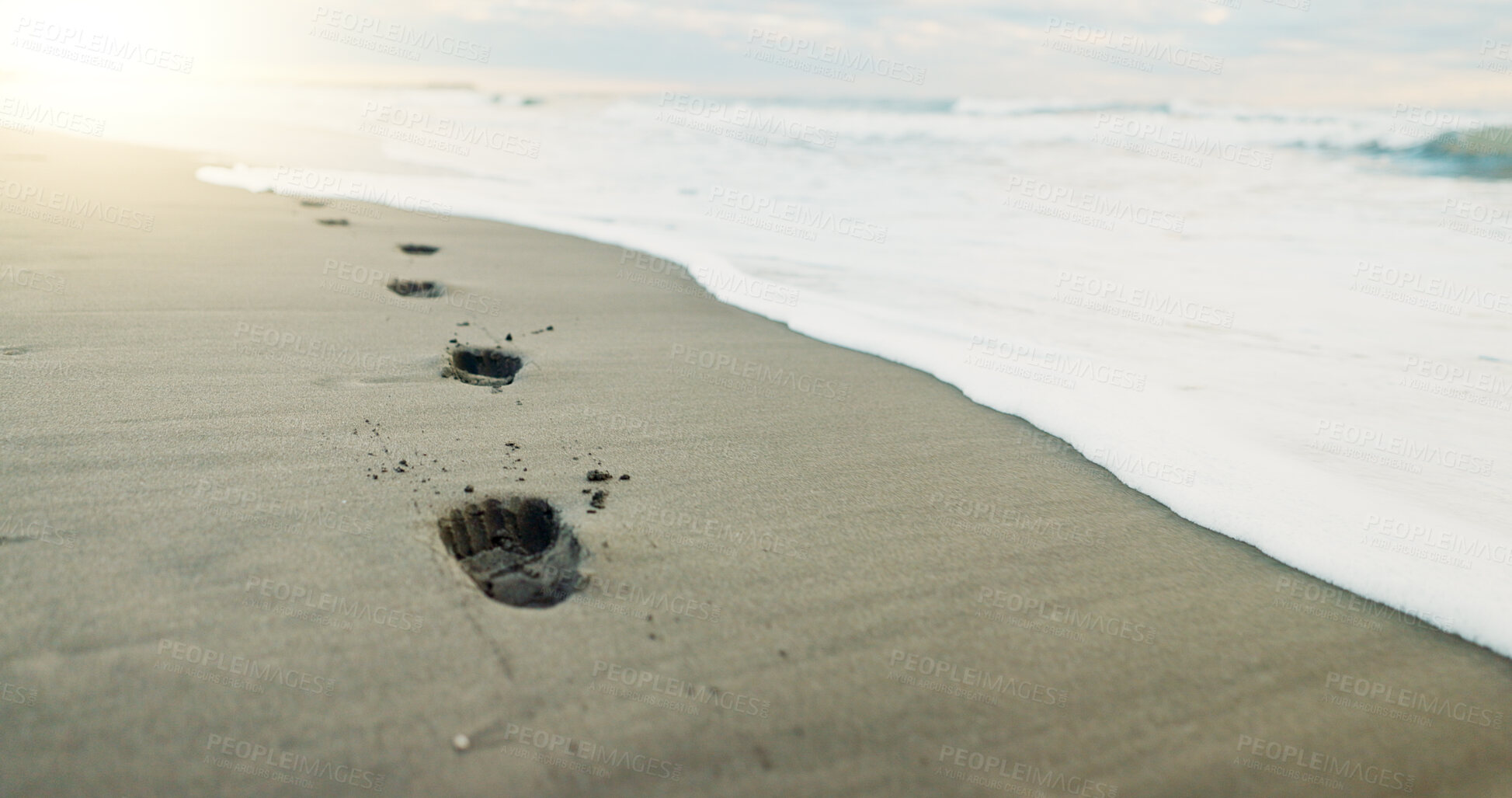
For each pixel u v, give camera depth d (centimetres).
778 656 171
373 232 562
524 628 171
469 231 594
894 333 402
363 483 220
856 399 325
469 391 298
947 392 338
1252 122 1094
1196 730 163
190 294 378
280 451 234
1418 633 199
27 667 144
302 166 844
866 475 260
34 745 130
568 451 257
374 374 302
